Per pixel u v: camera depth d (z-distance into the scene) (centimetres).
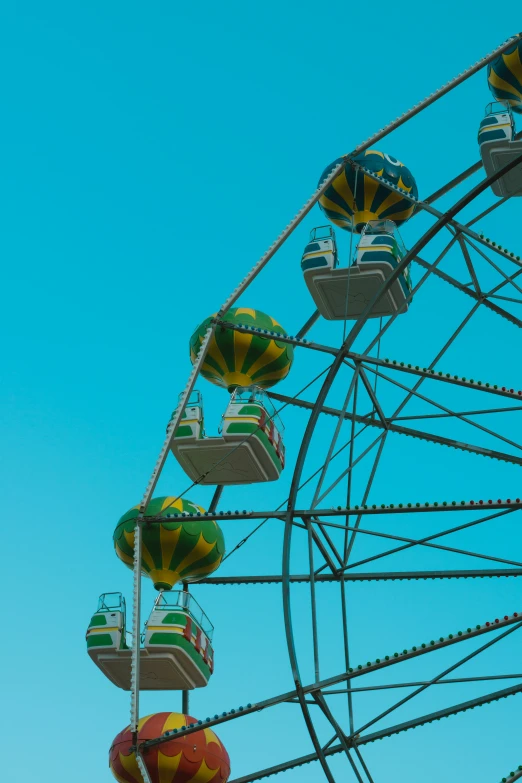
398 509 2762
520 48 3494
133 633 2928
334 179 3372
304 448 2858
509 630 2592
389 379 3066
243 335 3428
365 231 3338
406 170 3459
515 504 2695
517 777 2575
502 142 3253
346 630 3119
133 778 2992
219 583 3353
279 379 3525
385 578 3178
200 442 3212
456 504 2728
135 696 2875
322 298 3312
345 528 2838
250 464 3269
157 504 3259
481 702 2670
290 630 2705
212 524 3297
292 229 3253
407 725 2728
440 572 3108
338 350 2961
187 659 3094
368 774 2744
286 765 2903
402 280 3259
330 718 2653
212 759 2980
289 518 2830
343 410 2889
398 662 2627
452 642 2594
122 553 3328
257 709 2708
